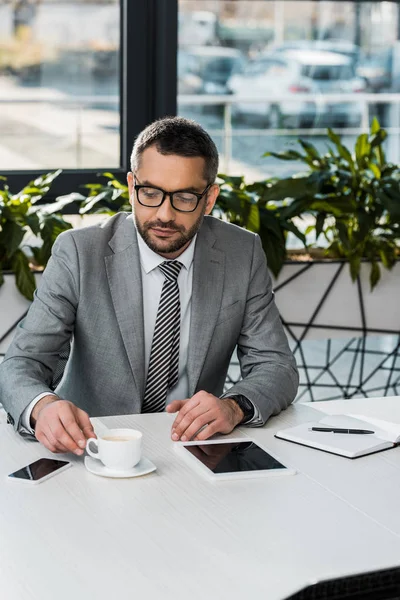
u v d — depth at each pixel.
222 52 3.45
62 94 3.19
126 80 3.17
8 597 1.03
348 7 3.56
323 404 1.79
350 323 3.09
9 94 3.15
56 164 3.24
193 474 1.40
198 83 3.45
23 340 1.76
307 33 3.54
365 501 1.32
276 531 1.21
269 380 1.75
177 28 3.17
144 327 1.85
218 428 1.56
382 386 3.68
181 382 1.88
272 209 3.09
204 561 1.12
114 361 1.81
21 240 2.67
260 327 1.91
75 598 1.03
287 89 3.57
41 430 1.47
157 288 1.86
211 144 1.75
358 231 3.00
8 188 3.09
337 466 1.46
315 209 3.07
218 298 1.88
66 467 1.41
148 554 1.14
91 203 2.86
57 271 1.81
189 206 1.71
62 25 3.14
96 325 1.81
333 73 3.62
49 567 1.10
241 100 3.52
